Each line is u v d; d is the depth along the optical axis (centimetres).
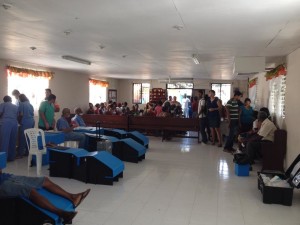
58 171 491
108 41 539
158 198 402
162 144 850
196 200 398
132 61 819
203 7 327
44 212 278
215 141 892
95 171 457
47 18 390
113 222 323
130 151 612
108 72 1184
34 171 522
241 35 459
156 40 520
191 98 1312
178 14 356
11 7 343
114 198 398
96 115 995
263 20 370
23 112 630
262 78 916
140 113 1249
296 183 381
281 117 630
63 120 633
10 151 595
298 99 500
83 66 969
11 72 833
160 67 959
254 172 553
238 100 759
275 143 562
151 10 344
